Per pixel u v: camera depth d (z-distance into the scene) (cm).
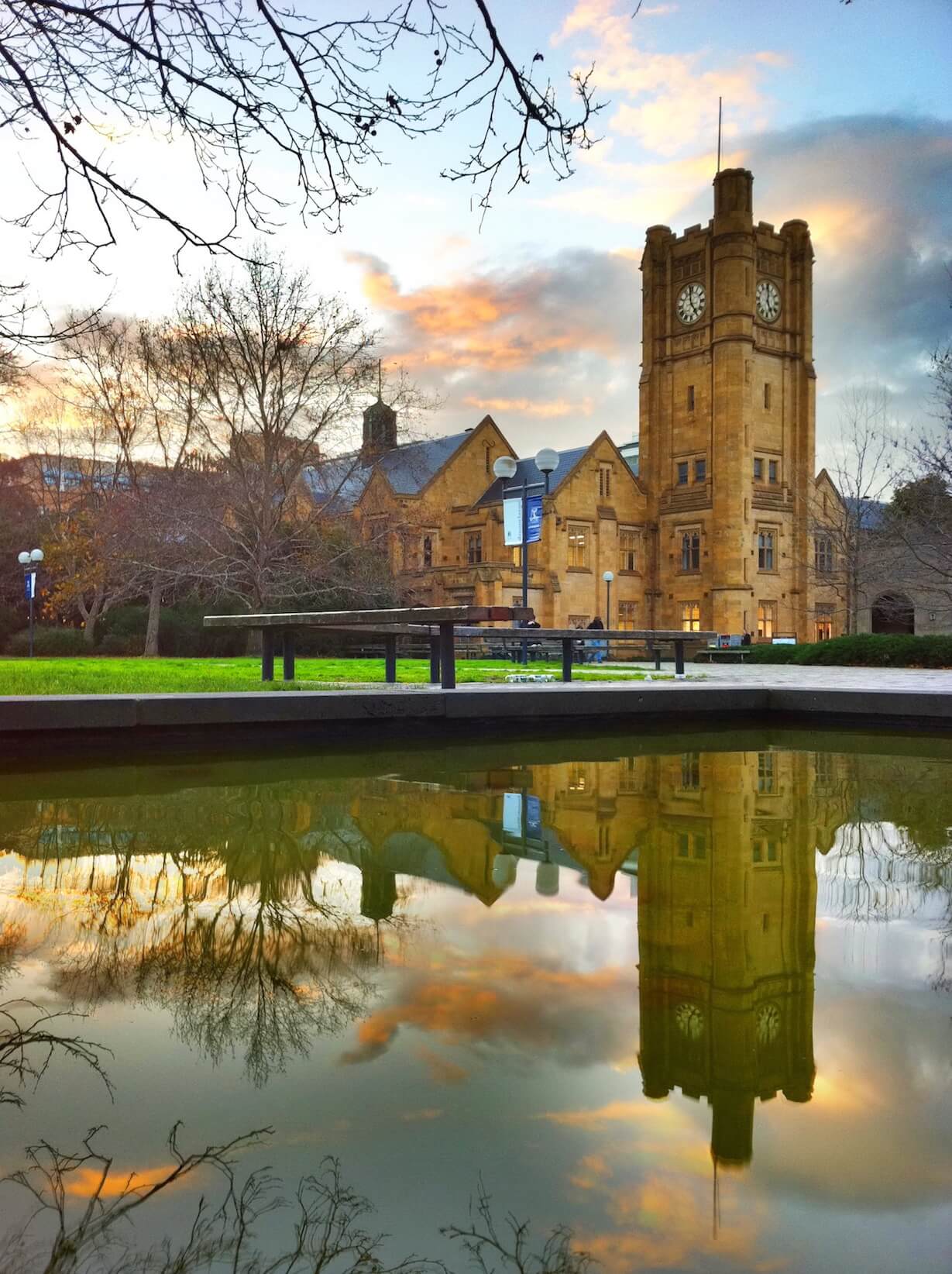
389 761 683
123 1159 162
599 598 4912
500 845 407
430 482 4916
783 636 4481
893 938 279
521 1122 172
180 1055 204
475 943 277
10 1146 168
